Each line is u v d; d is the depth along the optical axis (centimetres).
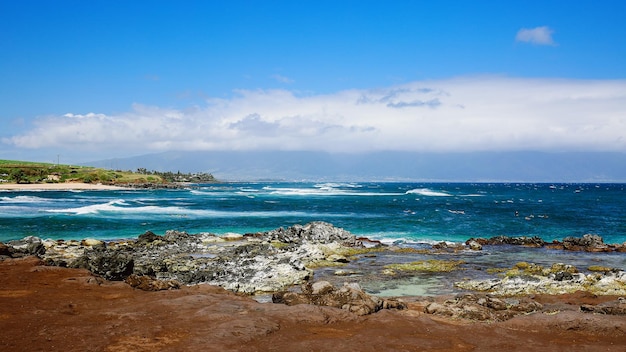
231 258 3156
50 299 1417
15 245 3428
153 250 3594
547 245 4169
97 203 8362
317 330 1189
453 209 7788
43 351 979
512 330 1247
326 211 7250
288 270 2659
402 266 3014
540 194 14712
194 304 1369
